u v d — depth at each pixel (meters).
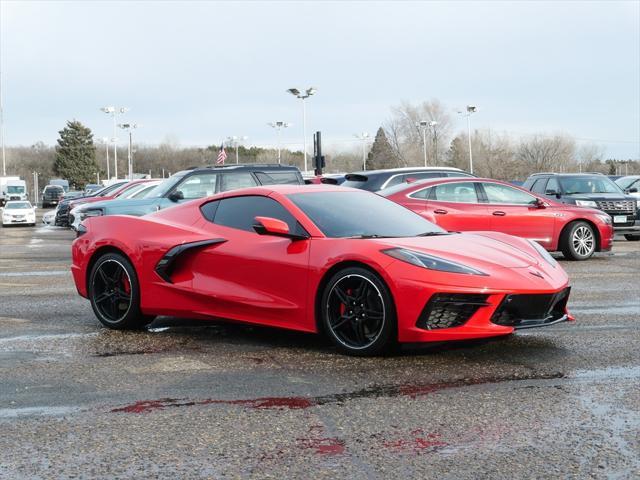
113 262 6.45
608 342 5.59
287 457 3.30
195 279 6.04
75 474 3.14
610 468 3.12
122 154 117.25
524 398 4.14
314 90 40.28
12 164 115.56
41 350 5.56
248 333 6.15
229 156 111.81
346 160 92.06
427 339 5.01
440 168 13.98
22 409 4.05
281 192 6.01
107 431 3.67
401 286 5.01
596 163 78.88
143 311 6.31
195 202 6.43
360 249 5.22
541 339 5.72
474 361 5.05
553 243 12.28
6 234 26.03
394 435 3.57
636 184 22.55
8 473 3.15
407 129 78.94
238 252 5.83
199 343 5.77
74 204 21.70
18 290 9.05
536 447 3.38
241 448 3.42
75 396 4.30
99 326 6.59
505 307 5.13
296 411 3.97
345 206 6.01
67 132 98.31
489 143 76.44
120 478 3.09
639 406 3.96
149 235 6.29
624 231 17.47
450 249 5.39
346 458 3.28
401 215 6.19
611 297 7.94
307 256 5.46
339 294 5.30
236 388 4.45
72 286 9.44
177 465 3.22
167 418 3.87
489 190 12.16
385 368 4.89
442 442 3.46
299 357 5.25
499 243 5.85
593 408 3.94
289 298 5.55
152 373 4.83
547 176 17.70
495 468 3.14
